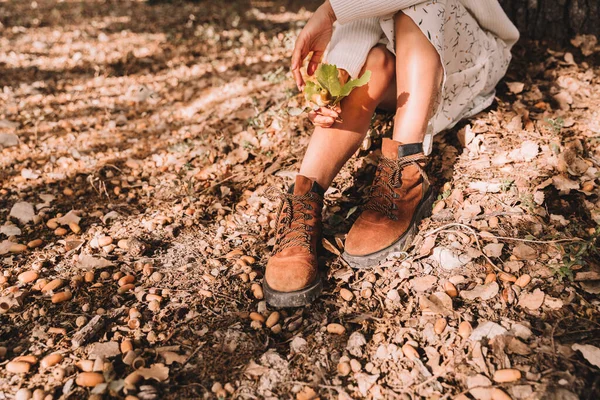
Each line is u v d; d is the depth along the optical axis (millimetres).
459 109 2270
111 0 6637
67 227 2326
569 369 1494
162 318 1791
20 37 5121
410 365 1579
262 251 2080
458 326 1658
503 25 2330
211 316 1794
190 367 1620
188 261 2055
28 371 1625
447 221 2010
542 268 1805
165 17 5555
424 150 2084
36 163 2877
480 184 2148
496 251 1865
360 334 1668
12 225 2334
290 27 4715
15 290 1929
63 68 4230
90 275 1974
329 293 1833
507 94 2625
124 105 3521
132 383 1546
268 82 3326
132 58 4285
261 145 2719
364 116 1909
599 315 1644
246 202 2373
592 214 1944
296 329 1729
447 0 1979
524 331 1605
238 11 5613
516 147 2297
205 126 3006
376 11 1844
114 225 2312
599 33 2857
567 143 2273
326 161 1920
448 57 2070
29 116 3410
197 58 4129
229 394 1537
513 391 1457
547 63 2793
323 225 2133
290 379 1571
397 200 1895
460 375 1527
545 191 2084
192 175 2619
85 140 3090
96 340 1729
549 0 2865
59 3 6625
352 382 1560
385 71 1930
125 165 2811
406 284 1825
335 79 1736
